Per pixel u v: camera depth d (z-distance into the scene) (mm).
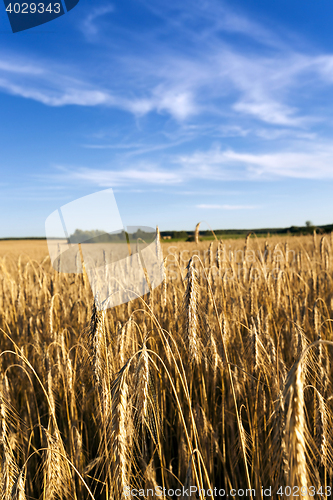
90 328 2230
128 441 1999
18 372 4324
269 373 2947
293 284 6016
